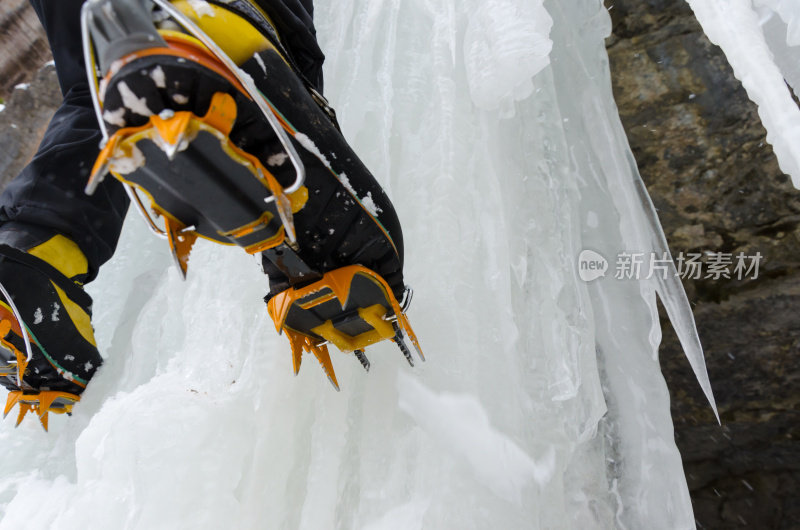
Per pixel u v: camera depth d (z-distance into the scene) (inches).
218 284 27.9
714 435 42.2
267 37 17.0
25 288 24.0
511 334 25.9
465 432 22.4
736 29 26.0
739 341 38.9
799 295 36.2
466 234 26.8
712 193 37.2
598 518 27.7
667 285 31.5
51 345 25.9
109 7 12.3
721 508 44.0
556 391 26.4
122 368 31.5
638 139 38.9
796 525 41.4
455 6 31.8
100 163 12.8
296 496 23.8
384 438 23.1
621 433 30.7
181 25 13.9
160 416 22.2
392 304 19.2
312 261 18.1
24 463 30.2
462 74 30.6
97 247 27.4
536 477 23.9
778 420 39.8
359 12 35.9
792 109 23.8
